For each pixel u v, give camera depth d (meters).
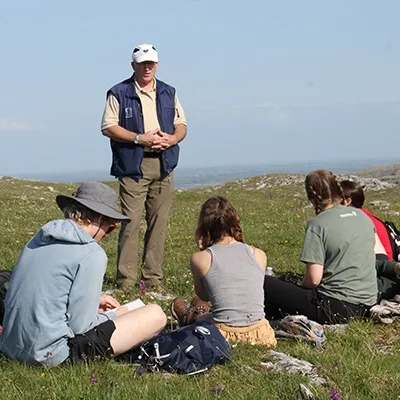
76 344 4.61
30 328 4.56
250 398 4.25
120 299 6.54
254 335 5.04
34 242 4.74
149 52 6.69
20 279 4.64
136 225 6.86
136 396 4.20
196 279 5.19
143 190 6.84
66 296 4.62
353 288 5.64
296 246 9.41
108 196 4.84
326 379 4.52
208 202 5.25
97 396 4.18
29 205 15.96
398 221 12.57
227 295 5.05
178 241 10.02
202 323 4.77
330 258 5.68
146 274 7.00
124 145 6.76
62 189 23.52
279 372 4.55
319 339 5.16
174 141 6.82
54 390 4.26
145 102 6.79
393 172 29.94
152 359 4.62
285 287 5.69
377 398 4.30
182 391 4.27
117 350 4.70
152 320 4.79
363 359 4.85
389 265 6.05
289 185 25.44
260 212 14.17
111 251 9.10
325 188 5.79
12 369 4.55
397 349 5.14
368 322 5.57
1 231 10.80
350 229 5.69
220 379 4.53
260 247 9.33
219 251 5.13
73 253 4.63
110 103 6.79
